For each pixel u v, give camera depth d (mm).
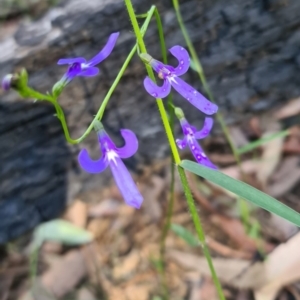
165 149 121
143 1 101
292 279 98
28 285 108
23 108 104
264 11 107
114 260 110
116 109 112
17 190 113
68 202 119
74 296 105
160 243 111
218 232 110
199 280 104
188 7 104
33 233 117
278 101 122
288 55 114
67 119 109
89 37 103
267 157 119
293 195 113
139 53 59
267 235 107
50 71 103
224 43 110
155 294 104
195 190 115
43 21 104
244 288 101
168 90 57
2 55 101
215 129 122
